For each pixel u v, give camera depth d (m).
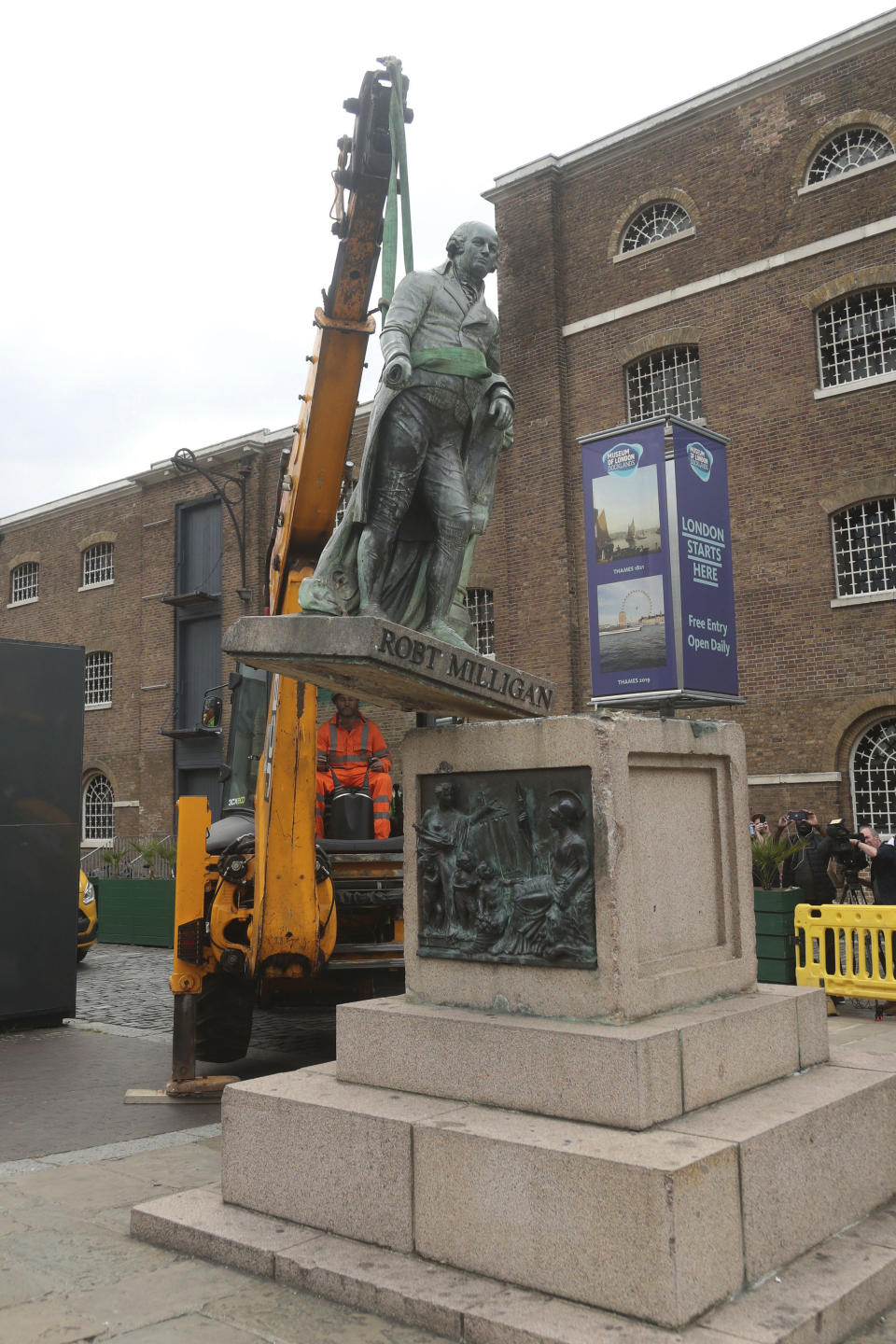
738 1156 3.16
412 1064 3.89
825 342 17.98
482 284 4.64
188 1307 3.36
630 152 20.30
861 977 8.81
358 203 5.85
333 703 8.17
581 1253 3.05
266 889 6.71
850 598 16.95
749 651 17.83
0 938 9.73
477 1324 3.00
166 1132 5.97
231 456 27.33
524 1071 3.57
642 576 10.49
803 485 17.62
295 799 6.82
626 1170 2.97
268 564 7.80
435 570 4.50
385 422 4.43
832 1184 3.60
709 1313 2.97
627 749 3.76
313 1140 3.77
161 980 13.64
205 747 27.42
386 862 7.55
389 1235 3.52
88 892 15.35
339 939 8.07
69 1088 7.27
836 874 11.59
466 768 4.09
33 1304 3.41
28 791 10.03
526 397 20.92
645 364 20.03
